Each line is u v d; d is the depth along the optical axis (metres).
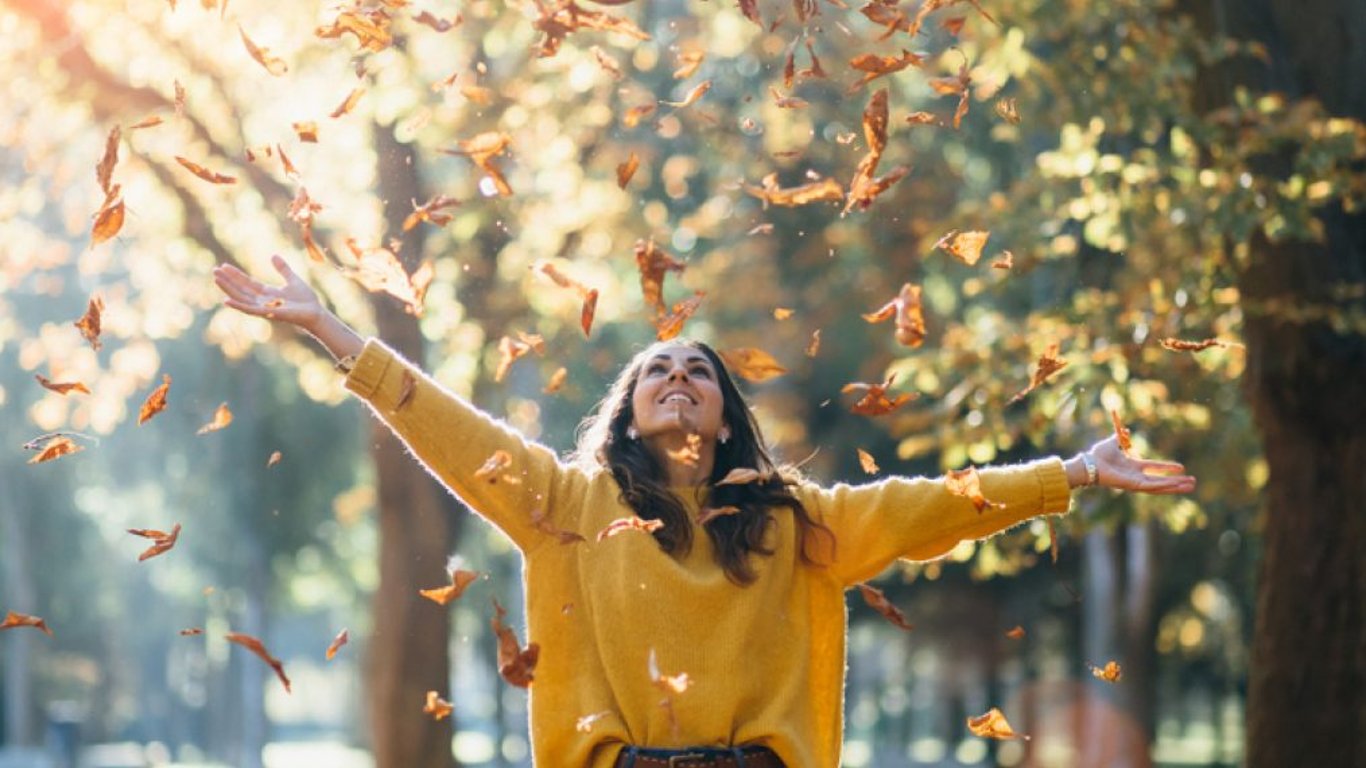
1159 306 11.27
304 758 57.19
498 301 16.34
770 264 21.28
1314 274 9.71
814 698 4.79
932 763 34.00
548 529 4.62
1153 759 22.16
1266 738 10.03
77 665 49.97
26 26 15.22
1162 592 26.42
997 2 10.97
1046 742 28.47
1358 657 9.91
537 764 4.64
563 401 19.58
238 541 43.84
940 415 12.24
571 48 14.24
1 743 47.47
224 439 38.25
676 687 4.30
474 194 14.75
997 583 28.19
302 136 5.16
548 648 4.66
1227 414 13.91
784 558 4.71
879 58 5.14
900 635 32.09
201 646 59.84
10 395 41.75
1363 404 9.78
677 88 17.81
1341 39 9.84
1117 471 4.89
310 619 90.94
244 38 5.12
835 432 24.55
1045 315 11.73
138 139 16.14
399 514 17.16
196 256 17.28
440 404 4.75
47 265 18.05
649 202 19.88
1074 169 11.02
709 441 4.88
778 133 16.23
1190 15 10.03
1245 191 9.59
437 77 13.96
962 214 12.49
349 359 4.82
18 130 16.25
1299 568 9.97
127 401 41.94
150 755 49.72
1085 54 10.84
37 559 47.78
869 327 21.22
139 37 15.33
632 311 18.56
